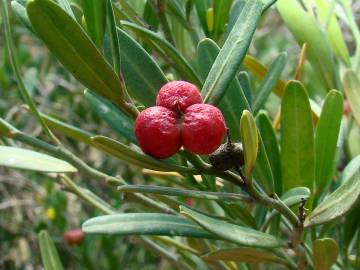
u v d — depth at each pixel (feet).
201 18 0.30
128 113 0.21
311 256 0.28
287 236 0.38
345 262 0.31
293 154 0.27
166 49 0.27
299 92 0.26
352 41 0.53
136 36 0.31
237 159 0.21
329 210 0.23
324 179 0.28
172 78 0.34
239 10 0.29
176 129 0.19
